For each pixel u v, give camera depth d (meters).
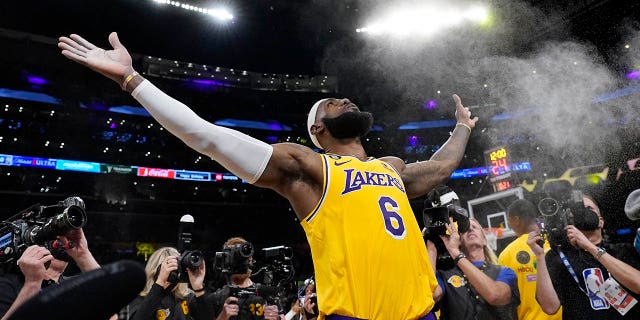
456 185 20.94
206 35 19.28
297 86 21.14
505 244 5.57
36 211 2.50
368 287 1.51
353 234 1.54
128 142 20.69
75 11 17.14
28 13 16.92
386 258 1.54
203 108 21.77
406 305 1.53
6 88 18.75
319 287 1.58
